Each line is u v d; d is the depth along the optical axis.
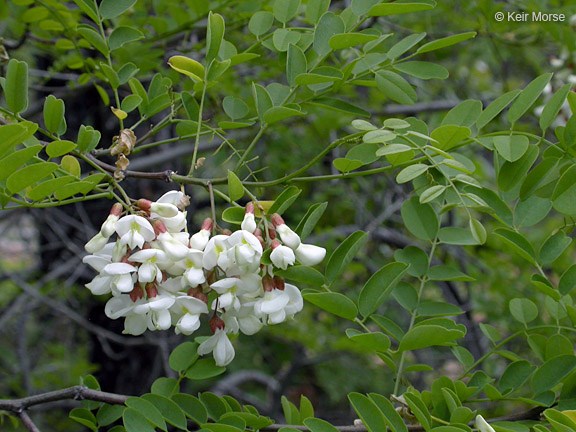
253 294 0.66
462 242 0.75
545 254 0.71
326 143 1.35
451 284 1.37
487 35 1.17
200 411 0.70
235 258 0.64
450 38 0.73
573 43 1.03
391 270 0.69
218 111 1.09
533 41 1.19
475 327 1.38
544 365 0.70
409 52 1.20
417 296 0.74
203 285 0.66
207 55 0.72
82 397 0.72
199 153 1.34
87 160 0.72
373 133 0.69
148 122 1.25
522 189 0.71
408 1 0.75
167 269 0.65
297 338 1.55
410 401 0.65
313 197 1.56
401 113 1.33
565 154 0.70
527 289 1.31
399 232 1.68
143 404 0.68
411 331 0.67
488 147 0.71
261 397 2.06
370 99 1.31
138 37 0.78
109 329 1.41
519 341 1.27
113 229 0.66
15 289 1.73
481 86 1.63
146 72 0.95
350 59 0.92
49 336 1.75
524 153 0.70
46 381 1.55
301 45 0.76
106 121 1.25
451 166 0.69
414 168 0.69
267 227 0.67
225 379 1.79
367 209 1.61
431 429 0.64
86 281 1.48
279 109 0.71
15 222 1.61
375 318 0.71
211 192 0.70
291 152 1.43
